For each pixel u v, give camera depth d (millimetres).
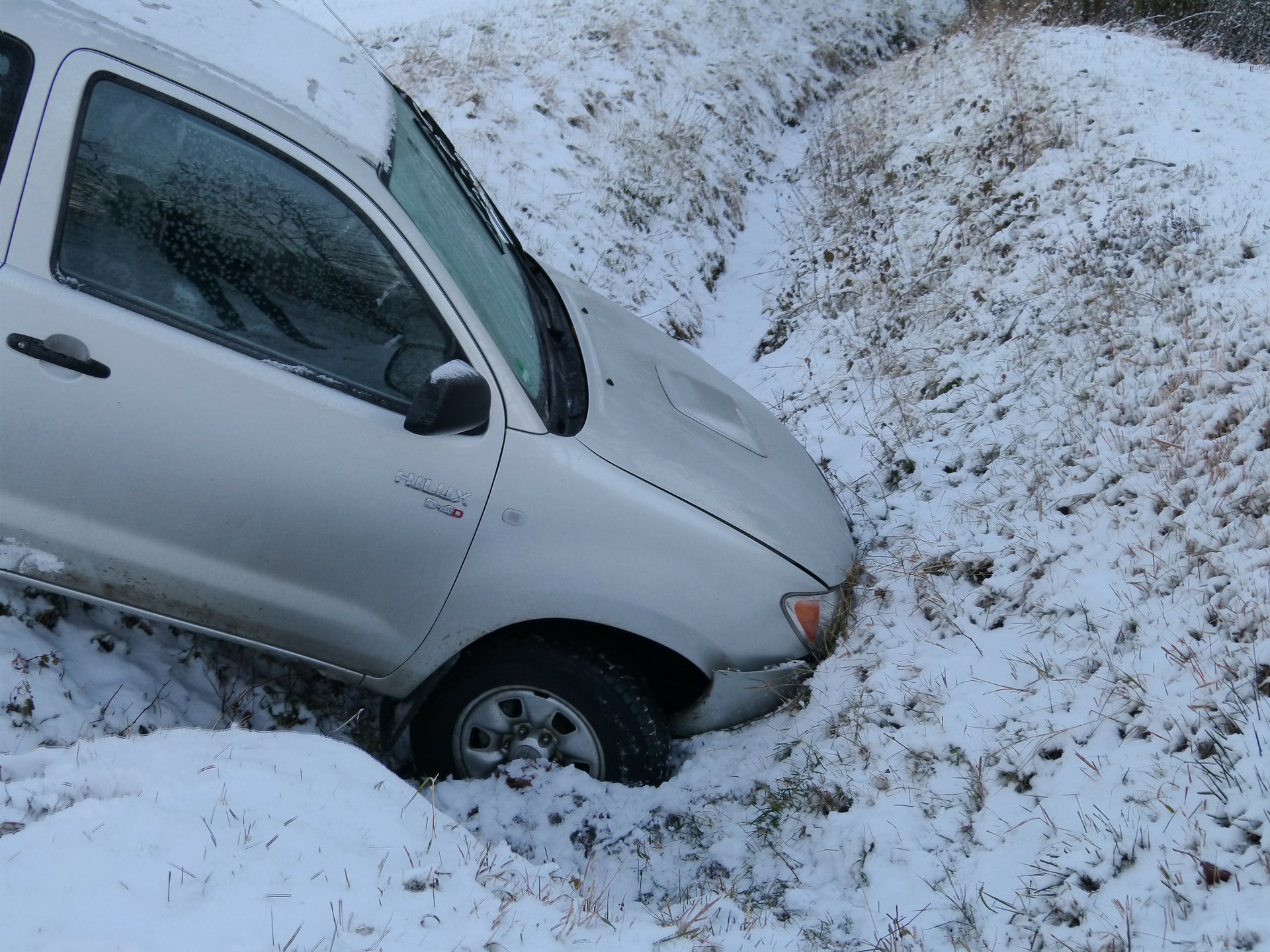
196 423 3113
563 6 12688
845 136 12320
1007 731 3627
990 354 6449
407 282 3260
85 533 3178
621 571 3494
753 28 14547
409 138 3906
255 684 3750
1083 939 2807
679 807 3670
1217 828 2939
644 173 9500
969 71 12109
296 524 3254
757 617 3740
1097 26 14031
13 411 3018
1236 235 6570
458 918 2506
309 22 4145
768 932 3033
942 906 3115
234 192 3135
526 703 3625
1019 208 8125
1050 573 4277
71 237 3027
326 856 2564
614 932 2701
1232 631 3576
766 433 4562
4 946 2061
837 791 3684
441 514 3316
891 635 4254
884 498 5438
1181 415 4887
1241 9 13656
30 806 2494
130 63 3039
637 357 4379
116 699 3361
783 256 9789
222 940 2207
